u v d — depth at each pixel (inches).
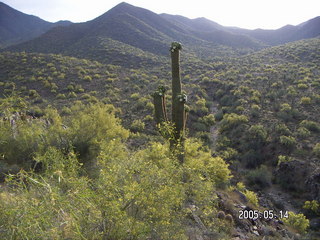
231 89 1360.7
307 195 580.4
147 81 1588.3
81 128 288.4
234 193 371.6
